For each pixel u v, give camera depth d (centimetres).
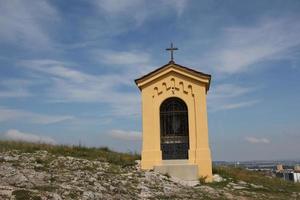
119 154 2552
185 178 2053
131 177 1858
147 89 2261
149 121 2227
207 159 2141
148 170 2114
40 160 1977
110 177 1789
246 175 2398
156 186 1741
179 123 2244
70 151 2414
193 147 2172
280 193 1958
